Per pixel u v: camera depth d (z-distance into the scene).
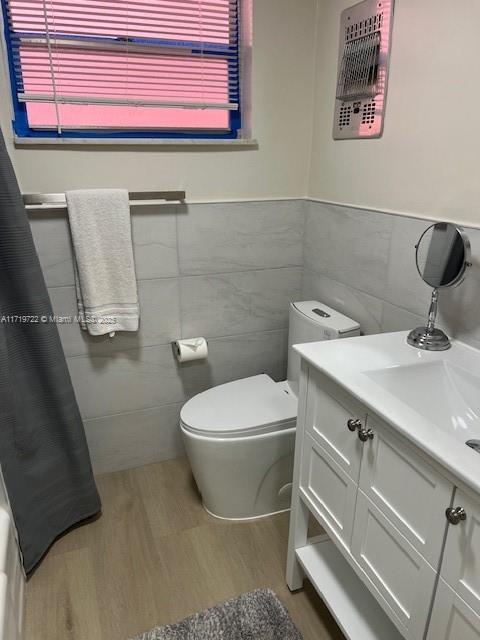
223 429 1.67
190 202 1.90
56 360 1.63
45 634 1.45
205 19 1.81
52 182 1.73
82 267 1.75
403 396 1.21
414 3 1.36
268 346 2.26
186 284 2.00
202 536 1.81
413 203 1.48
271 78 1.87
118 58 1.77
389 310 1.64
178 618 1.49
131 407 2.10
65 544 1.78
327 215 1.93
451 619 0.91
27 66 1.70
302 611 1.52
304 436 1.39
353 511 1.20
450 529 0.88
